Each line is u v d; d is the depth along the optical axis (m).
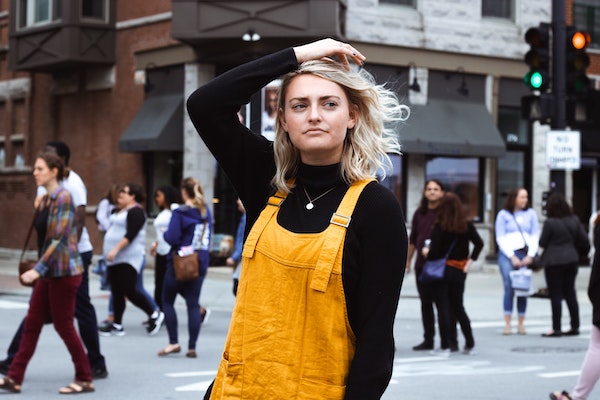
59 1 22.62
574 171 23.25
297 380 2.78
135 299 11.38
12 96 26.34
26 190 25.86
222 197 20.66
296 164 3.03
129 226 11.13
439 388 8.16
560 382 8.55
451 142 20.03
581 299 16.58
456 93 21.02
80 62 22.48
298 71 2.93
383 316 2.79
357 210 2.84
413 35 20.36
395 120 3.08
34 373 8.61
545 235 11.99
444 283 10.22
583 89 14.58
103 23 22.53
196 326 9.79
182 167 21.08
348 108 2.94
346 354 2.82
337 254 2.79
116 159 22.69
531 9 22.14
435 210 10.58
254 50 19.28
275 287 2.83
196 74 20.47
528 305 15.68
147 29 21.75
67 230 7.33
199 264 9.78
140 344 10.73
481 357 10.12
